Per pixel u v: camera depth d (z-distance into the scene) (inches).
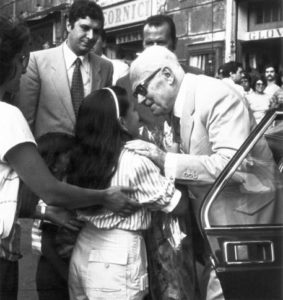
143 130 151.1
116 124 127.6
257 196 125.9
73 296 133.5
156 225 133.6
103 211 126.5
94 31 204.4
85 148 128.1
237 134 137.5
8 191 111.7
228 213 123.1
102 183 126.6
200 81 142.6
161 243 133.2
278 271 117.5
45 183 113.7
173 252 132.9
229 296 117.0
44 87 201.3
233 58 507.8
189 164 133.6
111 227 126.8
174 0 563.5
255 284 116.9
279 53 486.0
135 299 127.3
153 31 195.9
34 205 135.4
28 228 268.5
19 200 114.8
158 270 133.7
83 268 129.3
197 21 540.4
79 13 202.2
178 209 130.1
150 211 130.9
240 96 144.4
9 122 110.8
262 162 129.0
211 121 139.3
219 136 137.9
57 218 135.6
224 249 117.8
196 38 541.6
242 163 126.0
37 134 202.4
